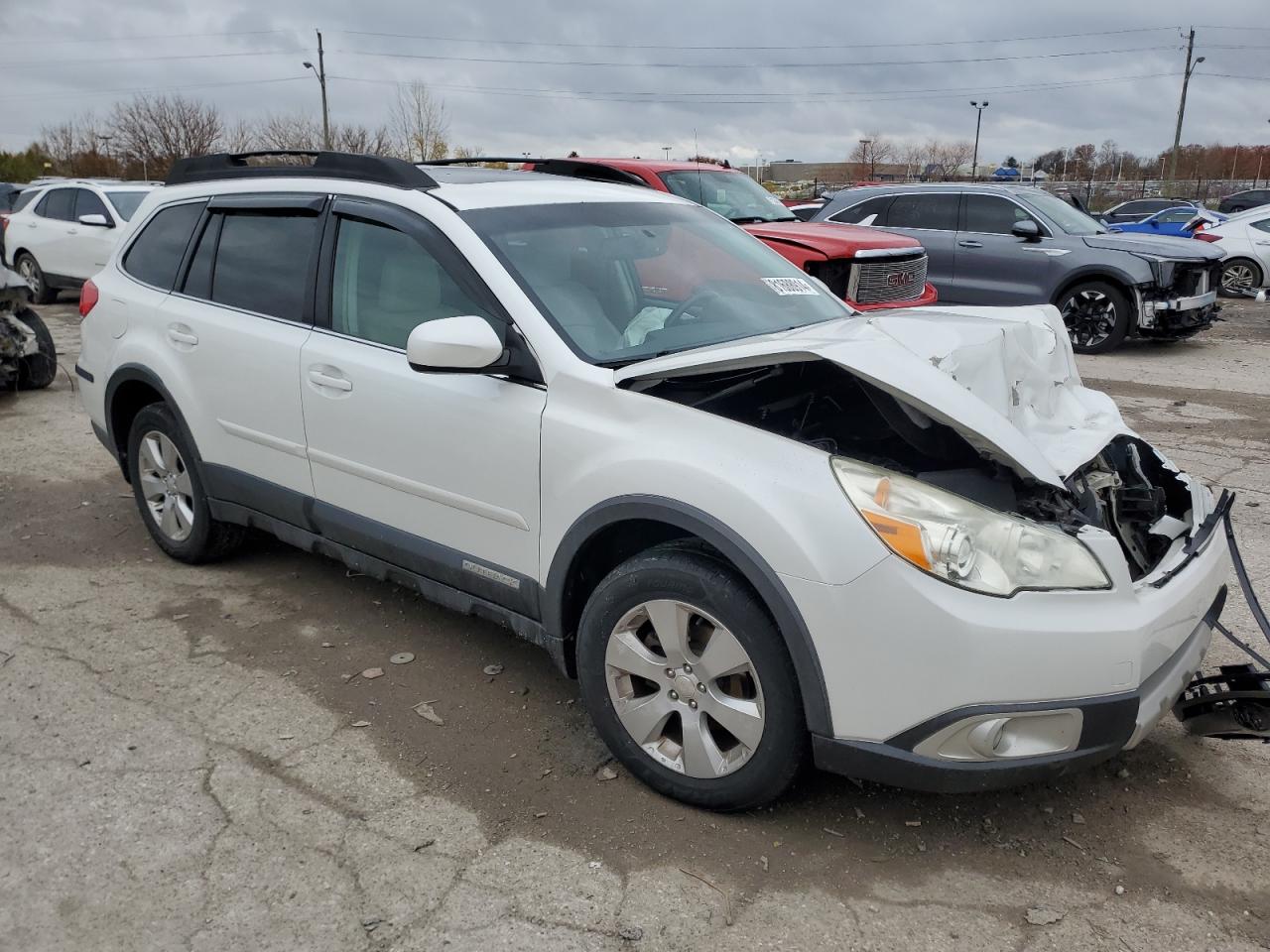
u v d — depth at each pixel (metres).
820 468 2.63
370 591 4.61
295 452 3.96
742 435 2.77
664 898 2.62
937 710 2.51
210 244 4.42
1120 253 10.88
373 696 3.67
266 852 2.80
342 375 3.69
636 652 2.97
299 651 4.02
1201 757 3.27
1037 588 2.51
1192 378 9.80
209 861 2.77
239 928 2.52
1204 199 48.19
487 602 3.46
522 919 2.55
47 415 8.18
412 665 3.91
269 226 4.16
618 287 3.54
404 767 3.22
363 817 2.96
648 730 3.00
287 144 43.31
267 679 3.79
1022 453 2.67
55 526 5.50
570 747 3.34
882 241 8.88
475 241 3.41
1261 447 7.11
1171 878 2.71
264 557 4.99
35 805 3.01
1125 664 2.52
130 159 46.84
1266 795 3.06
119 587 4.64
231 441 4.26
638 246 3.78
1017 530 2.57
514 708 3.59
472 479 3.33
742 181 10.30
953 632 2.46
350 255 3.79
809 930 2.51
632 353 3.24
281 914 2.57
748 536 2.64
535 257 3.45
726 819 2.94
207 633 4.18
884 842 2.84
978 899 2.62
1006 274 11.51
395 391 3.51
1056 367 3.66
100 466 6.68
